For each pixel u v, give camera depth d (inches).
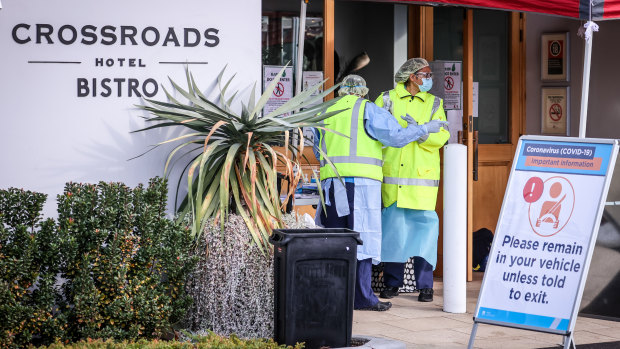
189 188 337.1
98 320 309.6
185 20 375.2
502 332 382.9
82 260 310.0
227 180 339.6
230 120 346.6
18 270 300.2
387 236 457.1
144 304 316.8
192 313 341.4
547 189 332.2
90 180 364.2
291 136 405.1
